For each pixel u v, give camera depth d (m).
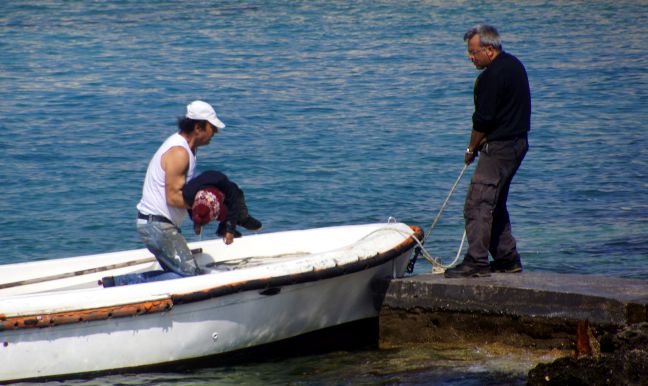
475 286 25.50
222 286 24.30
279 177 52.94
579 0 158.00
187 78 91.25
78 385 23.59
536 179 51.69
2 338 22.72
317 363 25.59
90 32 124.44
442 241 39.84
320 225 43.59
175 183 25.58
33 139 63.62
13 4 155.88
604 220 43.00
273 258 30.36
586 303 23.81
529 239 39.88
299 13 144.25
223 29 127.75
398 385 23.47
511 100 25.95
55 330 23.14
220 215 25.62
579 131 65.69
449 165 55.56
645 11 145.25
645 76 91.12
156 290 23.84
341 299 26.73
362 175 53.19
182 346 24.58
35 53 106.81
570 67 97.44
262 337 25.83
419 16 140.38
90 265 28.67
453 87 84.94
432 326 26.27
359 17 139.75
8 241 40.81
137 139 64.38
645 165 54.84
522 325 24.83
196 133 25.78
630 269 35.31
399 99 79.50
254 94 82.62
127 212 45.81
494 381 23.30
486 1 157.62
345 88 85.31
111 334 23.67
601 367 21.30
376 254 26.73
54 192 49.62
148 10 148.62
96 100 79.81
